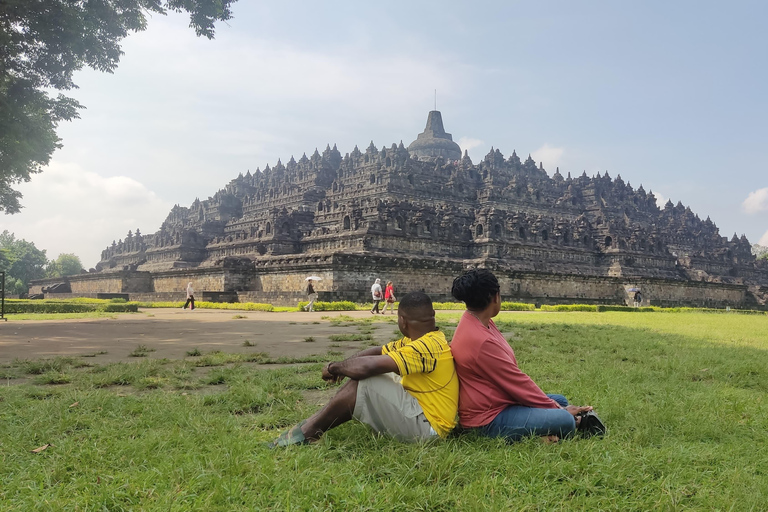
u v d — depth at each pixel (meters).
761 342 19.59
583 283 66.19
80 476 5.23
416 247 67.00
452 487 5.09
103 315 35.59
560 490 5.10
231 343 17.42
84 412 7.62
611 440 6.52
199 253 91.44
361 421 6.49
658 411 7.75
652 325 28.73
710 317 41.47
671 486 5.19
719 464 5.91
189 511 4.55
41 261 121.69
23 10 26.09
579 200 110.88
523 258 73.94
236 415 7.73
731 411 8.22
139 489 4.89
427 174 89.94
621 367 12.56
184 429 6.77
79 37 28.05
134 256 103.44
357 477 5.29
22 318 31.08
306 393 9.52
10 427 6.74
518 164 119.62
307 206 91.81
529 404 6.63
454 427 6.75
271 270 56.69
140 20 29.17
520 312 46.56
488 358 6.56
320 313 38.78
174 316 34.47
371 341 17.80
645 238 88.44
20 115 30.94
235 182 120.00
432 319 7.11
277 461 5.56
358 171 93.06
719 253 108.31
